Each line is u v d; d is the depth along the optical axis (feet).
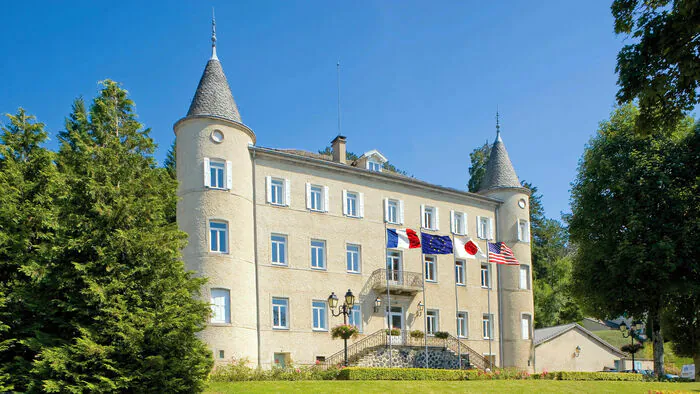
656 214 115.14
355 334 105.29
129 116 76.43
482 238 135.23
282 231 107.04
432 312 123.75
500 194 140.05
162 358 61.26
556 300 196.03
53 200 68.54
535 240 217.15
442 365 116.37
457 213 132.87
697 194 111.75
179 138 102.22
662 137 118.42
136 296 64.44
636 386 87.71
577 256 133.80
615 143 123.54
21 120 79.30
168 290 67.10
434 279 125.18
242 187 102.37
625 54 43.68
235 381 80.74
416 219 125.59
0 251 66.44
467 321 127.65
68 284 63.57
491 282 133.59
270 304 102.58
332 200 114.93
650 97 42.47
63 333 65.00
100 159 70.69
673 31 40.91
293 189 110.32
